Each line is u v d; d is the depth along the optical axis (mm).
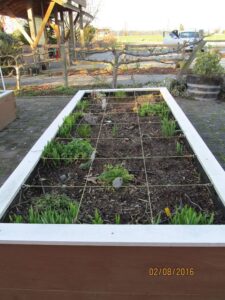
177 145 2342
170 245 1180
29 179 1901
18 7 12336
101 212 1634
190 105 5754
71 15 13922
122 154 2383
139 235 1221
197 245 1176
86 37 17797
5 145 3957
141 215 1603
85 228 1282
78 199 1768
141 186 1875
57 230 1274
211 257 1199
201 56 6180
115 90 4473
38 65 10672
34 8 12648
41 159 2154
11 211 1580
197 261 1210
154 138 2689
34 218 1462
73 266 1254
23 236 1236
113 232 1247
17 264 1267
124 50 7500
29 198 1754
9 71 10141
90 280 1278
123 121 3240
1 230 1284
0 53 9984
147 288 1277
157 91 4492
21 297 1342
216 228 1258
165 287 1270
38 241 1210
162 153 2363
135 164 2195
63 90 7332
